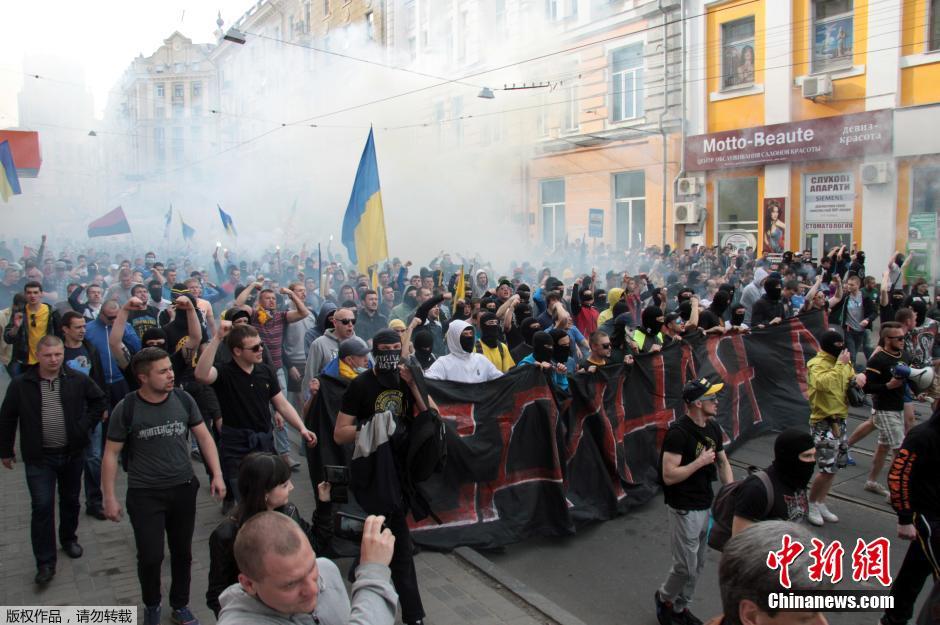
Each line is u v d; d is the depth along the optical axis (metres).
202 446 4.48
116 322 6.25
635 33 22.34
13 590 4.87
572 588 5.00
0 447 4.91
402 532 4.10
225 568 2.98
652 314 7.49
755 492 3.67
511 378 5.87
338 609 2.40
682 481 4.31
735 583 1.88
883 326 6.40
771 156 18.86
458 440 5.62
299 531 2.13
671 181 21.80
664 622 4.45
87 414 5.22
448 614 4.50
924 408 9.55
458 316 8.81
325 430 5.34
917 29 16.09
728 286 9.18
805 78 17.77
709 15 20.39
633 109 23.02
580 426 6.20
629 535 5.90
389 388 4.09
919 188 16.36
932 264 15.96
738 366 8.16
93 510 6.26
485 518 5.66
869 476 6.62
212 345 5.03
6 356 8.48
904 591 4.05
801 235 18.80
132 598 4.76
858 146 17.02
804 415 8.53
